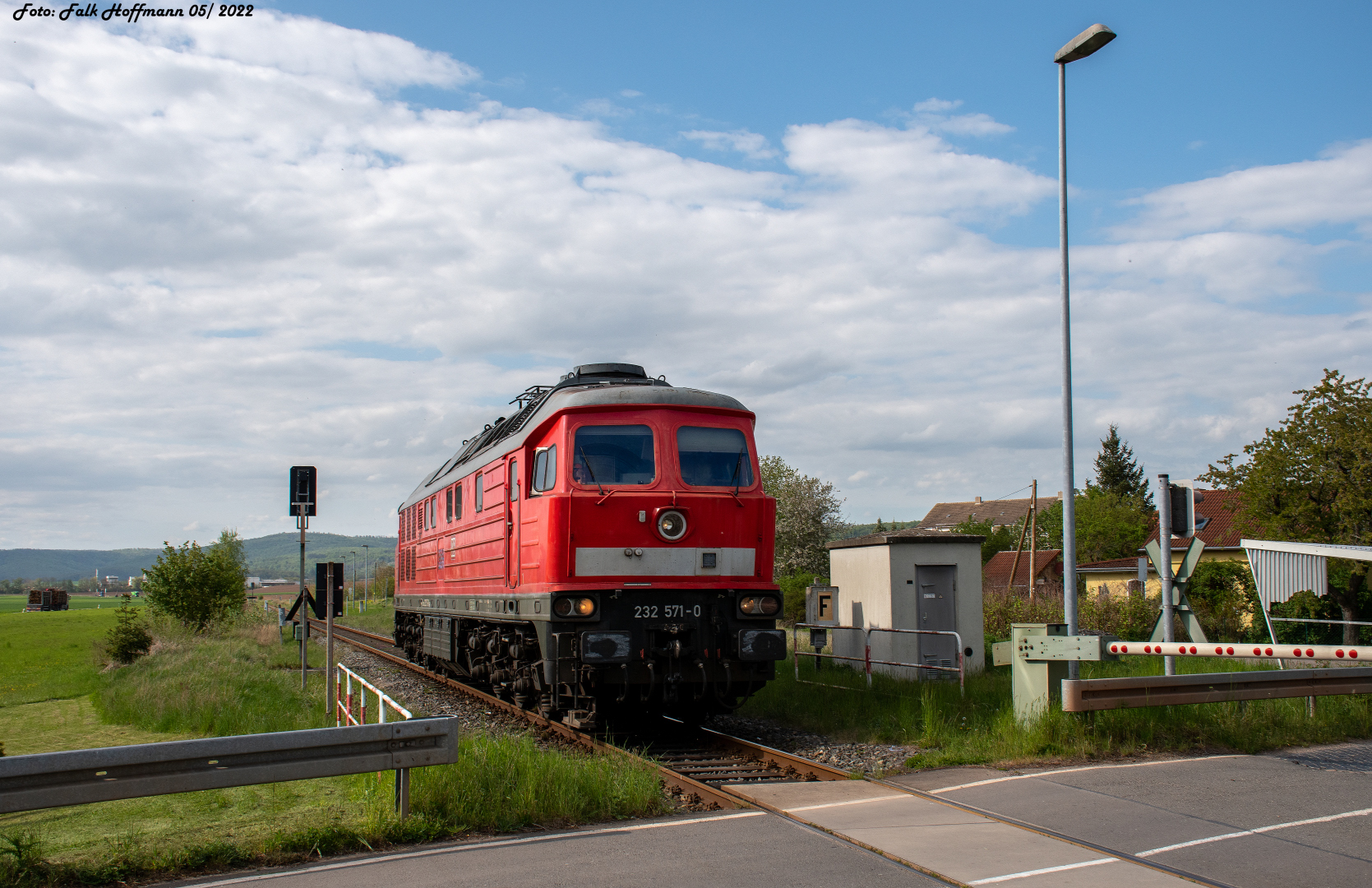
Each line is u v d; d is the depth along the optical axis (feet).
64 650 121.39
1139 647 30.48
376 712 44.11
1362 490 79.30
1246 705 34.88
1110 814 23.11
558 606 34.27
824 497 158.71
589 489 35.42
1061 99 38.81
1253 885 17.92
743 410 38.11
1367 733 34.55
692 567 35.70
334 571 47.75
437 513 58.59
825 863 19.29
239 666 72.28
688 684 36.06
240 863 19.89
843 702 42.96
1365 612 84.33
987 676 51.26
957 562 55.72
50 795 18.49
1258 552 52.19
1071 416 37.19
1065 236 38.22
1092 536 169.58
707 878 18.34
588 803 23.93
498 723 41.98
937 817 23.04
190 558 118.52
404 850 20.65
